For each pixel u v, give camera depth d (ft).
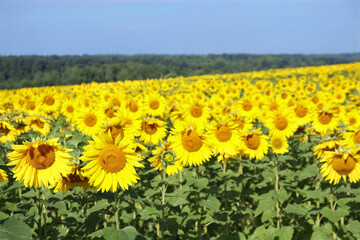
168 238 21.12
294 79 89.71
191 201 23.98
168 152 18.17
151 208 18.88
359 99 52.16
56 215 22.91
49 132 29.43
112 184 12.99
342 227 20.24
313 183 26.94
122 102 39.27
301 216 23.16
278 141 23.85
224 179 21.74
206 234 22.45
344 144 21.27
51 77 377.30
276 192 20.24
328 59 645.92
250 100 40.75
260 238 20.80
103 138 12.96
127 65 386.11
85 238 19.08
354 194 20.62
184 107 33.06
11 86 412.77
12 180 17.95
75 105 44.73
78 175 14.46
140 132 24.73
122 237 12.54
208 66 599.57
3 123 22.47
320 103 46.42
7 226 10.39
